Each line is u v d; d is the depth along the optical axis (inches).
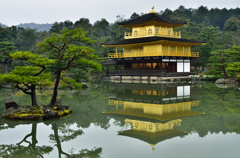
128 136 700.0
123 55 2780.5
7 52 2183.8
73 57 908.0
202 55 3034.0
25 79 799.1
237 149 595.2
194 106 1064.8
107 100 1254.3
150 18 2564.0
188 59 2652.6
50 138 694.5
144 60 2487.7
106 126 794.2
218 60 2199.8
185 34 3408.0
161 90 1590.8
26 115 849.5
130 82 2199.8
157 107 1050.1
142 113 949.8
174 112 959.0
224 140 654.5
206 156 556.4
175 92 1494.8
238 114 919.0
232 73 2070.6
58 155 583.2
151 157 555.5
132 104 1133.7
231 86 1829.5
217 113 937.5
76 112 970.7
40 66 881.5
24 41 4488.2
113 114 939.3
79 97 1359.5
